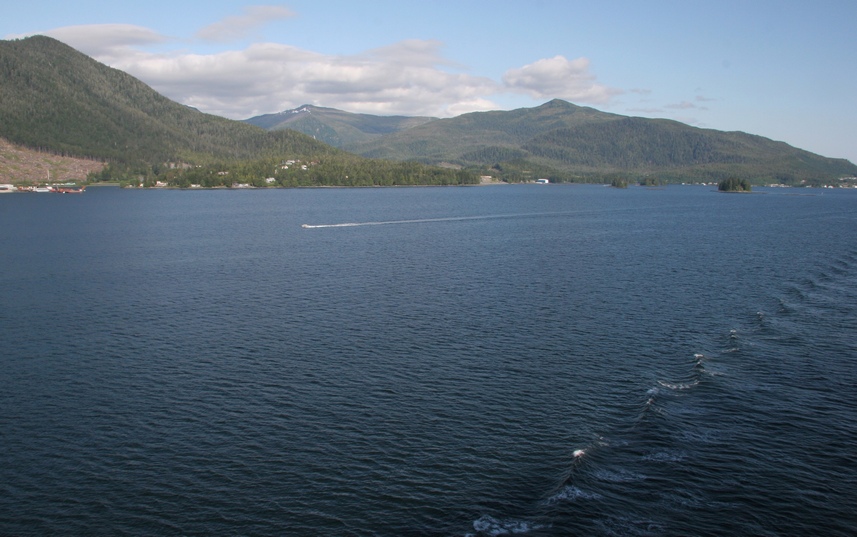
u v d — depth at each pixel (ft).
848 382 188.75
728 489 134.21
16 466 141.08
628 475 138.31
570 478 135.64
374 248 440.04
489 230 564.71
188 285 311.27
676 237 526.16
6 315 253.44
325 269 354.95
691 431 157.28
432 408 168.66
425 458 144.36
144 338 224.33
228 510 126.62
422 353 209.26
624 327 240.12
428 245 457.27
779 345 221.25
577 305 272.51
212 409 167.53
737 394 178.91
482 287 307.58
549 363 201.16
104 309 263.29
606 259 397.80
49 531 120.78
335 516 124.77
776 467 142.51
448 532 120.26
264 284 313.53
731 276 342.44
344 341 221.05
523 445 150.10
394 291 297.33
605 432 156.35
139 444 150.20
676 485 135.13
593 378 189.47
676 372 195.42
